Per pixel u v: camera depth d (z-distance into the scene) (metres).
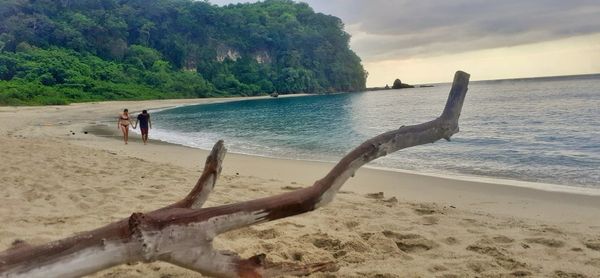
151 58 99.38
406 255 4.03
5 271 1.97
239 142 18.81
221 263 2.46
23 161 8.87
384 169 10.65
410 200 7.05
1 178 7.09
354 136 20.58
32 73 69.88
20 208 5.44
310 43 128.62
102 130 23.97
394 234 4.67
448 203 6.94
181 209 2.40
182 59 109.19
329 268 2.84
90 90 74.00
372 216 5.47
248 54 122.00
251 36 122.50
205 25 118.56
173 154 13.75
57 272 2.05
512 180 9.12
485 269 3.75
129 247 2.18
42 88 63.16
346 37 141.00
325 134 22.00
